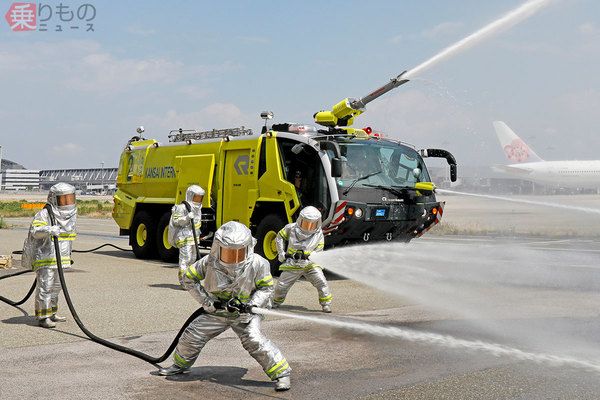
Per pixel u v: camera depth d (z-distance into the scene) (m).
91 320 7.94
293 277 8.77
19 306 9.03
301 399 4.78
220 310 5.14
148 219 15.62
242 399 4.79
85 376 5.40
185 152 14.95
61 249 7.54
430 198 13.01
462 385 5.10
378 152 12.42
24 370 5.57
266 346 5.05
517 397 4.78
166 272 12.98
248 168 13.09
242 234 4.88
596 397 4.77
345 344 6.63
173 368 5.43
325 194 11.62
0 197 122.38
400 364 5.80
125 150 17.28
